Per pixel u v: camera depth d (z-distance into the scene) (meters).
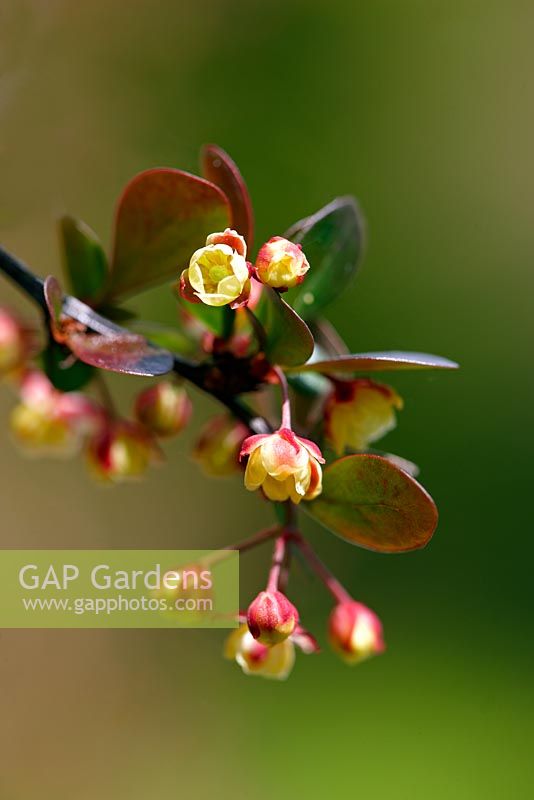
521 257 0.87
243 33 0.83
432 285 0.85
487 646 0.77
